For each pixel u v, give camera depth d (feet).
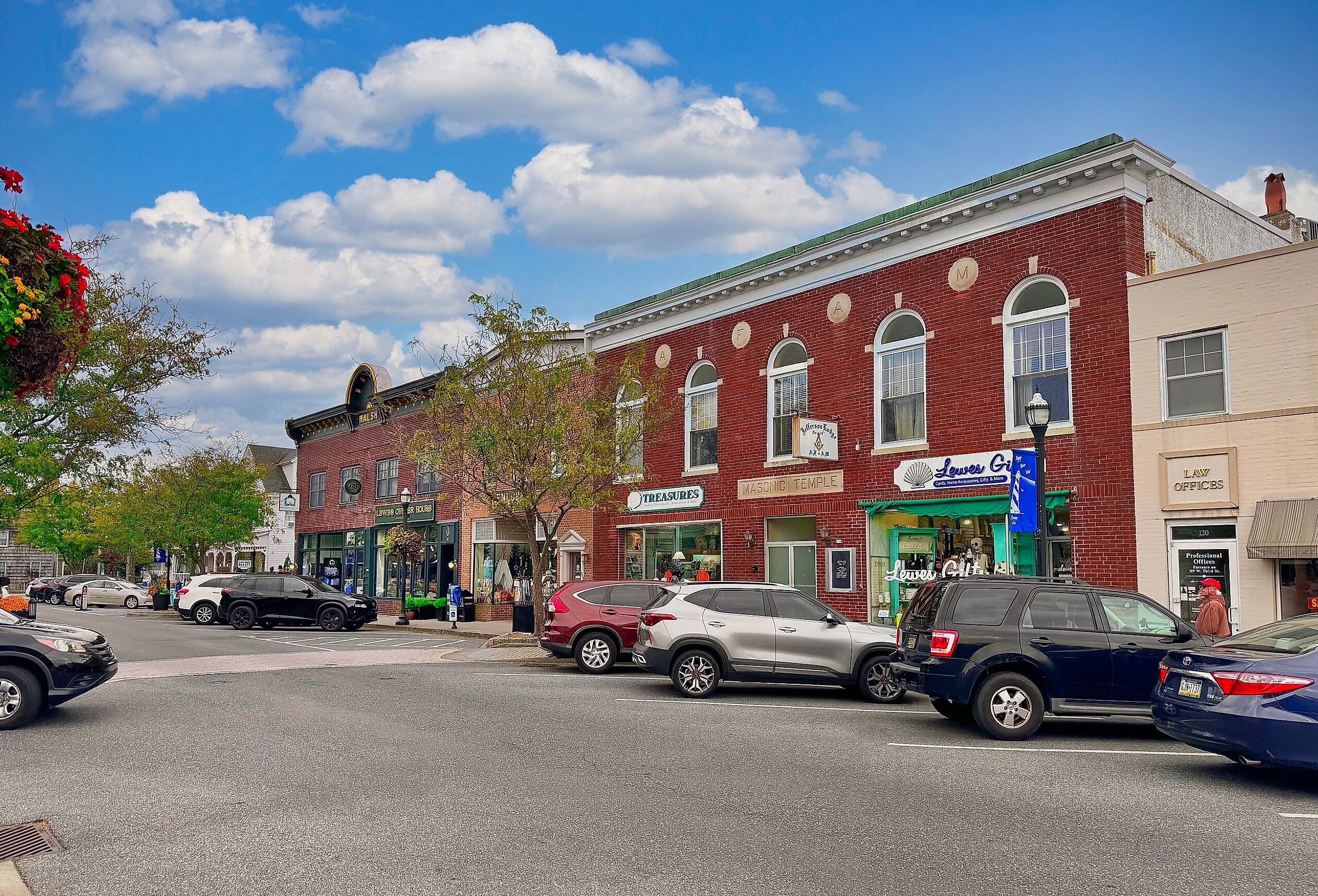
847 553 72.38
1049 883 20.11
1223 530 53.57
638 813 25.36
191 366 53.83
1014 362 63.87
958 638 38.11
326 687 50.93
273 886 19.60
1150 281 57.16
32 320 16.99
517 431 75.66
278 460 212.64
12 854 21.76
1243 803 27.20
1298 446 50.93
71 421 49.93
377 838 22.95
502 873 20.42
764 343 81.05
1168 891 19.75
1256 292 52.95
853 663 49.01
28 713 37.91
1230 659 29.35
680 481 87.86
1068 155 61.11
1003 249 64.80
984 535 64.64
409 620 111.86
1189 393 55.47
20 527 197.26
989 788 28.71
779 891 19.45
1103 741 37.58
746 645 49.03
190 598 111.45
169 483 138.00
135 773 30.01
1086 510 58.85
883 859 21.56
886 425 71.46
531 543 78.13
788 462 77.61
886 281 71.87
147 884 19.75
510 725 39.19
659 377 82.99
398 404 134.41
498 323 75.77
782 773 30.48
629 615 59.93
